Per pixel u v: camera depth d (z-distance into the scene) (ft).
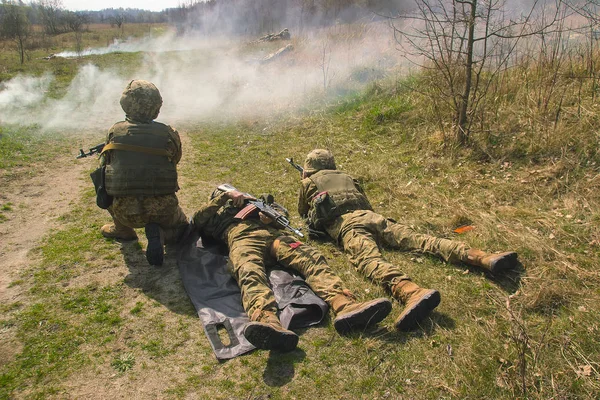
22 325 10.61
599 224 13.14
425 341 9.71
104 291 11.87
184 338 10.18
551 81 20.45
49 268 12.86
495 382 8.54
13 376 9.16
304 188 14.56
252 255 11.53
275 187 18.33
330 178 14.26
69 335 10.29
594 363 8.72
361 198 13.99
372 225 13.00
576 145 16.94
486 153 18.25
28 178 19.52
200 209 13.28
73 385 8.96
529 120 18.86
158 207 12.78
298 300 10.66
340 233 13.08
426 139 20.40
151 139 12.69
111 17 135.85
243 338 10.02
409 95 24.79
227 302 11.19
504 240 12.96
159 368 9.36
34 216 16.08
